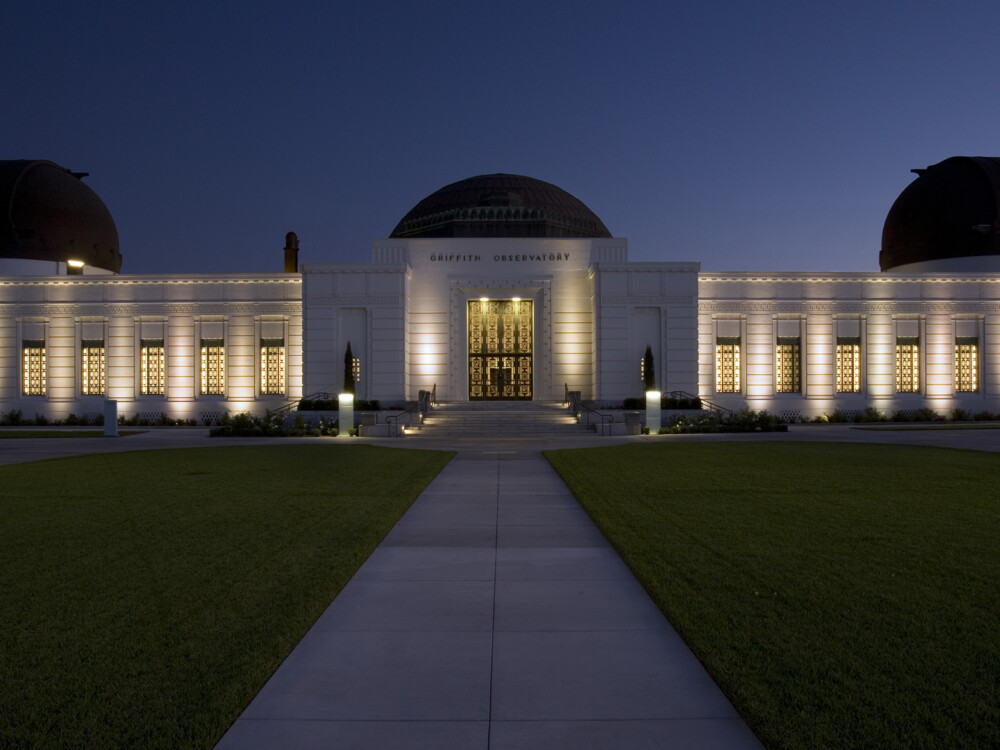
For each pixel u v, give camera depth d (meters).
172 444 27.25
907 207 46.59
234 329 40.31
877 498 13.30
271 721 4.90
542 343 39.84
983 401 40.69
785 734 4.55
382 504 12.91
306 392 37.62
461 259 40.03
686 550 9.31
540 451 23.36
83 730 4.66
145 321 40.72
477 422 33.38
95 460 20.62
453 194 47.97
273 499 13.48
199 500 13.36
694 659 5.95
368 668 5.79
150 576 8.20
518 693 5.33
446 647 6.23
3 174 44.62
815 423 39.06
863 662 5.67
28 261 43.75
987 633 6.29
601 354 37.44
